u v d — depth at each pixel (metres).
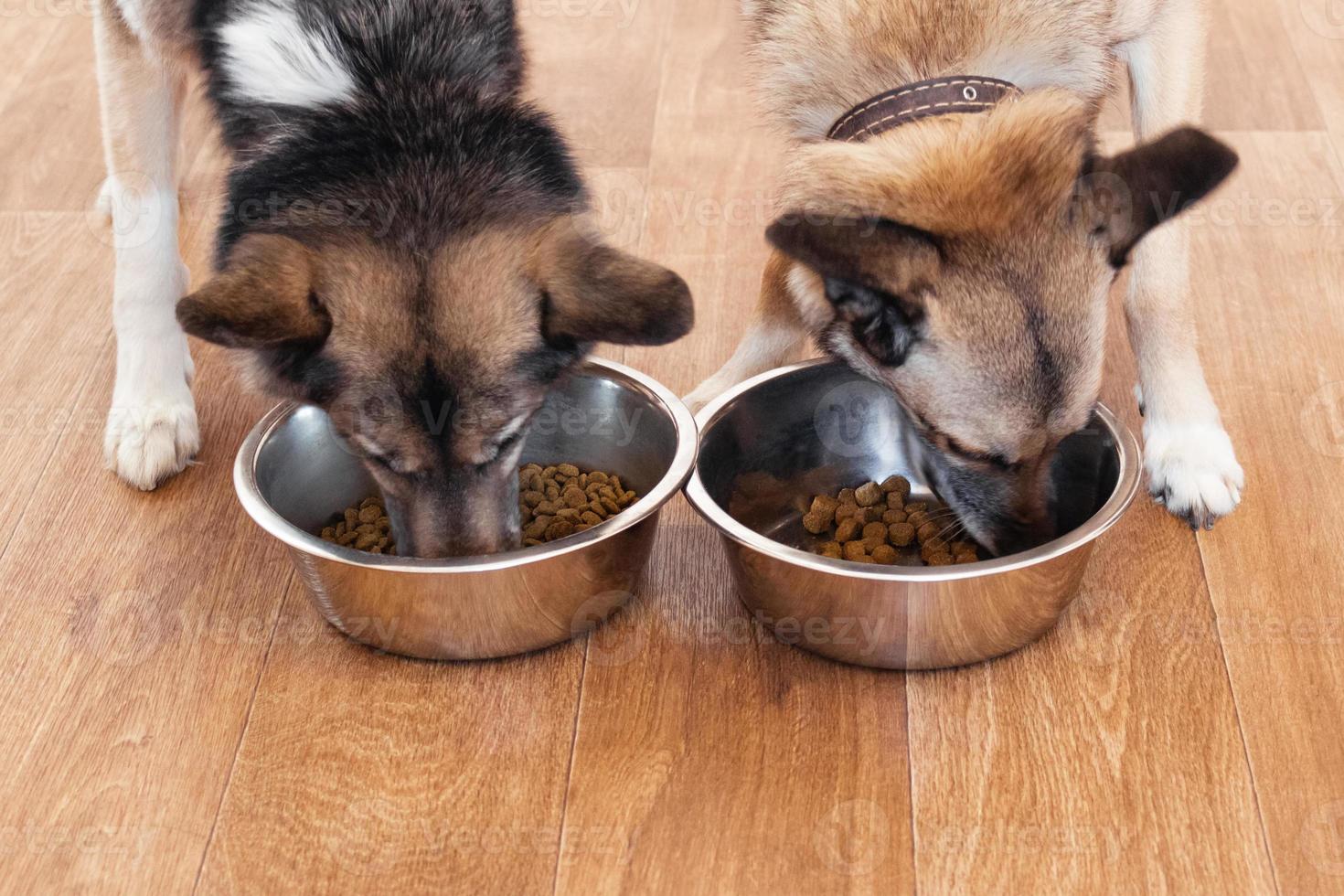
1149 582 1.17
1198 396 1.22
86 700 1.12
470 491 1.08
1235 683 1.11
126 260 1.24
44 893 1.03
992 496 1.11
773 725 1.10
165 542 1.21
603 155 1.52
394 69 1.12
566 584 1.11
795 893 1.02
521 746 1.09
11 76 1.67
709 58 1.68
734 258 1.42
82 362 1.34
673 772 1.08
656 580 1.19
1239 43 1.66
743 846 1.04
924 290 1.06
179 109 1.27
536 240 1.08
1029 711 1.10
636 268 1.07
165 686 1.13
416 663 1.14
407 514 1.09
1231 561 1.18
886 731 1.09
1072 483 1.17
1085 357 1.06
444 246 1.07
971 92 1.12
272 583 1.19
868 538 1.18
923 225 1.07
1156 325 1.22
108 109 1.21
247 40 1.12
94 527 1.22
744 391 1.19
